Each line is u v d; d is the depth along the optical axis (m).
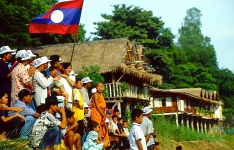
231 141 43.28
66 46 39.38
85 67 34.84
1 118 11.88
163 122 34.22
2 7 33.22
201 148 36.03
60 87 13.70
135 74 38.56
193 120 62.34
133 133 12.45
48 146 11.37
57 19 16.89
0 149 10.92
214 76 86.50
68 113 12.78
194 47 106.19
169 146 31.83
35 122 11.79
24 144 11.41
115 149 16.84
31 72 13.45
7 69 12.91
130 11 63.03
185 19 114.44
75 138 12.68
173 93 52.69
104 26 62.03
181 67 72.81
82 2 17.06
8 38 33.09
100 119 14.95
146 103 44.69
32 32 16.88
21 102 12.46
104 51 38.00
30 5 37.09
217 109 69.88
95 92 15.34
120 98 36.81
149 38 64.00
